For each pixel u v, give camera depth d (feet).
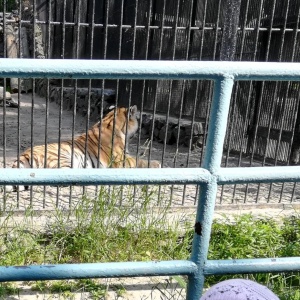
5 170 6.06
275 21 23.43
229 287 5.72
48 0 14.25
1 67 5.56
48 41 14.56
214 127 6.43
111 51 35.19
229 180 6.63
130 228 13.52
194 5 26.66
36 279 6.57
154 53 30.01
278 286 11.34
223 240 13.25
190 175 6.50
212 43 25.38
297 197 19.44
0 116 38.11
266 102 24.39
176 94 30.81
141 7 30.96
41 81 54.70
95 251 12.73
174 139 30.32
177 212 15.70
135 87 34.17
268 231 13.88
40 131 32.32
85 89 42.27
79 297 11.43
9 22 14.35
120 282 12.19
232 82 6.23
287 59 23.07
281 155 23.91
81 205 13.84
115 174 6.29
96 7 37.09
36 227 13.73
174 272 6.97
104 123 23.15
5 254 12.25
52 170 6.18
